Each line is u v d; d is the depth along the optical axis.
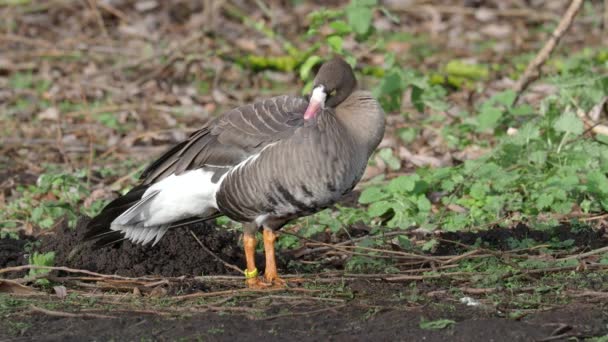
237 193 11.14
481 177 14.16
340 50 16.27
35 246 12.45
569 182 13.66
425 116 18.97
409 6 27.05
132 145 18.27
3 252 12.27
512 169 14.90
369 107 11.45
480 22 26.66
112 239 11.70
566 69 19.78
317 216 13.86
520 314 9.77
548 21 26.50
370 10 16.25
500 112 16.36
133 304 10.65
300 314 10.06
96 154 17.94
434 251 12.42
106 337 9.54
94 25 25.70
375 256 11.88
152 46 23.59
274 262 11.40
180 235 12.05
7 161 17.50
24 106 20.52
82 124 19.33
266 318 9.96
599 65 21.36
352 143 11.19
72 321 10.09
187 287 11.19
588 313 9.77
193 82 22.11
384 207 13.67
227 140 11.15
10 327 9.96
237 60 22.50
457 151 16.97
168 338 9.46
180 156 11.41
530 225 13.22
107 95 21.30
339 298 10.62
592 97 16.30
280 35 24.28
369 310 10.09
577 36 25.03
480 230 13.07
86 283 11.34
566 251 11.89
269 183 10.95
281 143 10.91
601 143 15.35
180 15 26.34
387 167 16.05
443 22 26.66
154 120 19.64
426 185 14.20
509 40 25.09
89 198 15.03
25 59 23.36
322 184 10.95
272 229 11.47
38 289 11.23
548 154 14.95
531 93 19.53
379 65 22.83
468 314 9.93
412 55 23.95
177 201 11.40
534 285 10.77
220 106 20.50
